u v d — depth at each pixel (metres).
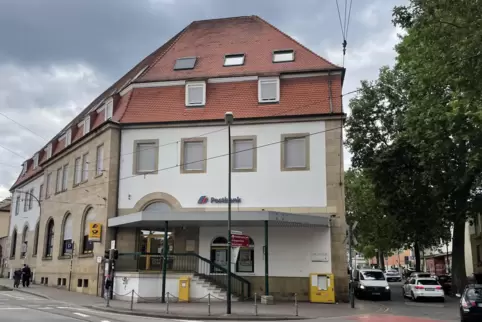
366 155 34.53
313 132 25.34
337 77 26.59
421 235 34.69
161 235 26.52
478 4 14.41
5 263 48.88
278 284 24.25
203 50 30.92
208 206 25.67
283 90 26.67
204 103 27.28
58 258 32.75
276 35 30.98
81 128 34.28
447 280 35.78
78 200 30.72
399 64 29.03
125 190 26.84
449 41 15.75
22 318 15.02
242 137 26.05
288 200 24.88
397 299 29.41
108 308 19.22
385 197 32.91
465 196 30.31
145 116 27.50
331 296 23.17
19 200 47.78
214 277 24.59
